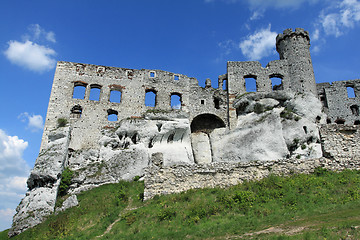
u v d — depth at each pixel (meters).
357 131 25.66
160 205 23.36
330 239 14.39
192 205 22.08
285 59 44.84
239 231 17.94
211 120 43.53
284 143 36.09
